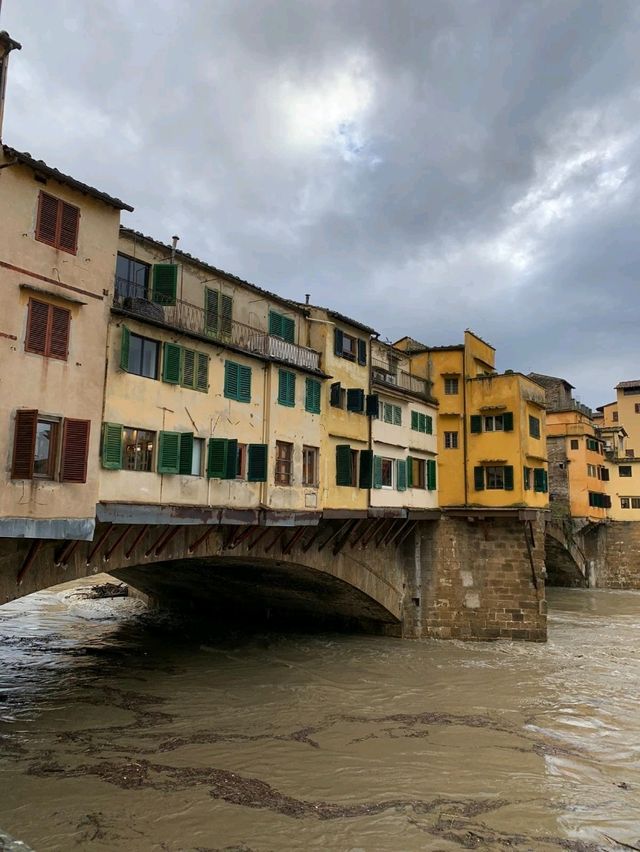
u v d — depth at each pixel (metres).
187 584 34.72
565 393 66.50
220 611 37.91
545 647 30.39
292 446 23.70
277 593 33.03
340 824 12.98
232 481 21.05
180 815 13.12
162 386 18.86
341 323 27.31
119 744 17.38
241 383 21.75
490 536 31.97
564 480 60.47
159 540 20.00
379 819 13.26
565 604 50.88
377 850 11.98
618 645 32.75
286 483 23.38
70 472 15.57
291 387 23.84
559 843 12.50
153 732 18.45
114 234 17.33
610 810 13.98
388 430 29.84
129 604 42.44
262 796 14.23
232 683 23.88
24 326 15.03
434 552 32.44
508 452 32.28
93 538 17.80
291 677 24.83
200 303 21.56
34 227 15.38
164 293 19.16
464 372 34.06
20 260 14.99
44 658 27.02
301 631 34.12
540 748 17.72
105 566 18.34
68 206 16.19
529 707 21.58
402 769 16.02
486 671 26.20
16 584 15.91
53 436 15.55
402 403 31.17
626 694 23.27
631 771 16.20
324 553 27.20
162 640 31.48
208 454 20.03
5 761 15.87
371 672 25.77
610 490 66.00
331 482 25.73
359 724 19.59
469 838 12.57
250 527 22.92
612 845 12.50
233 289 22.91
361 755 16.95
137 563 19.34
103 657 27.52
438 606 32.09
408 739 18.30
